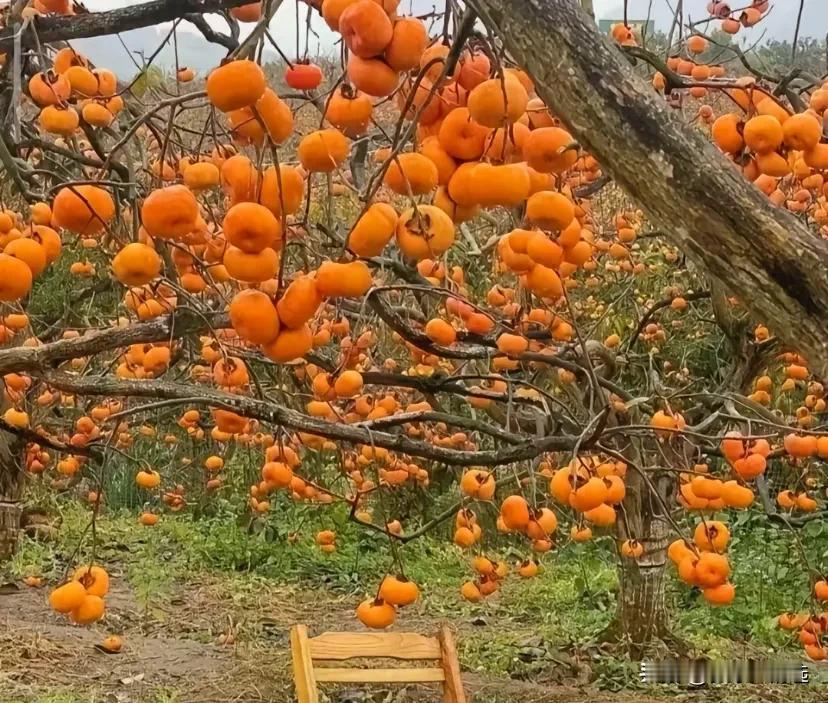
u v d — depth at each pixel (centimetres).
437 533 935
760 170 160
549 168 132
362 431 279
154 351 312
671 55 297
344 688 546
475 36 125
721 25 299
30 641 571
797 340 93
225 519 937
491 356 354
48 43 238
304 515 900
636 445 489
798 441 328
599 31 98
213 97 117
